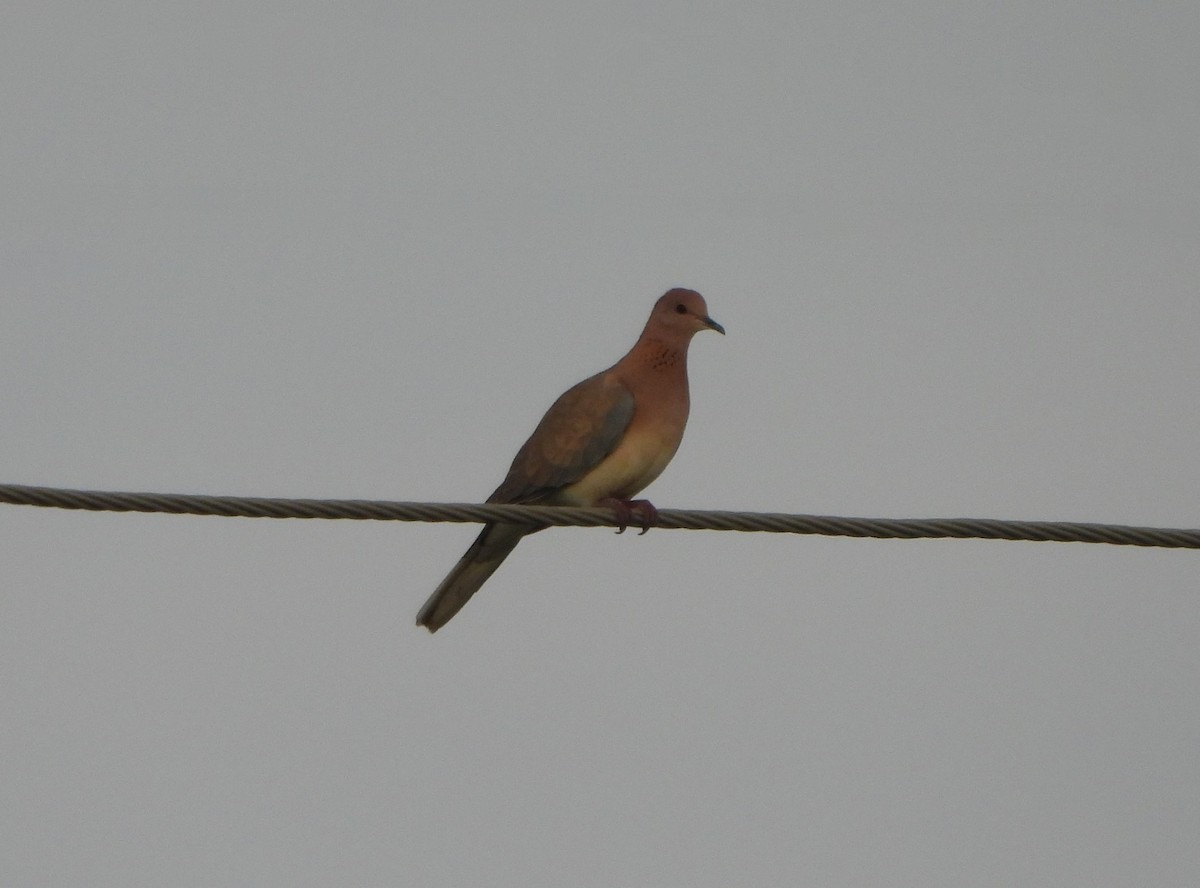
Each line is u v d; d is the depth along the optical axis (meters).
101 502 10.50
